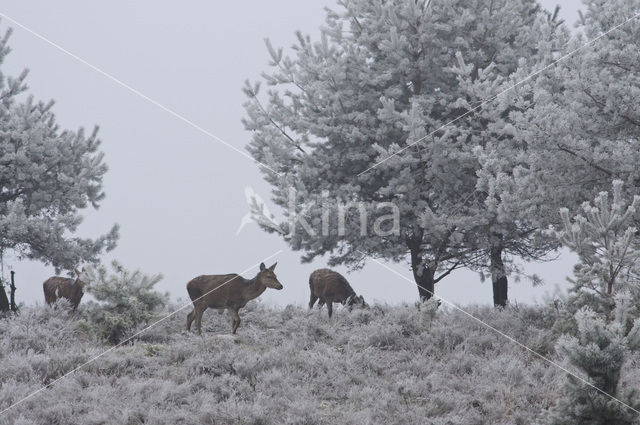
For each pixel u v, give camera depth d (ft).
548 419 43.55
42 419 50.01
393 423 51.37
